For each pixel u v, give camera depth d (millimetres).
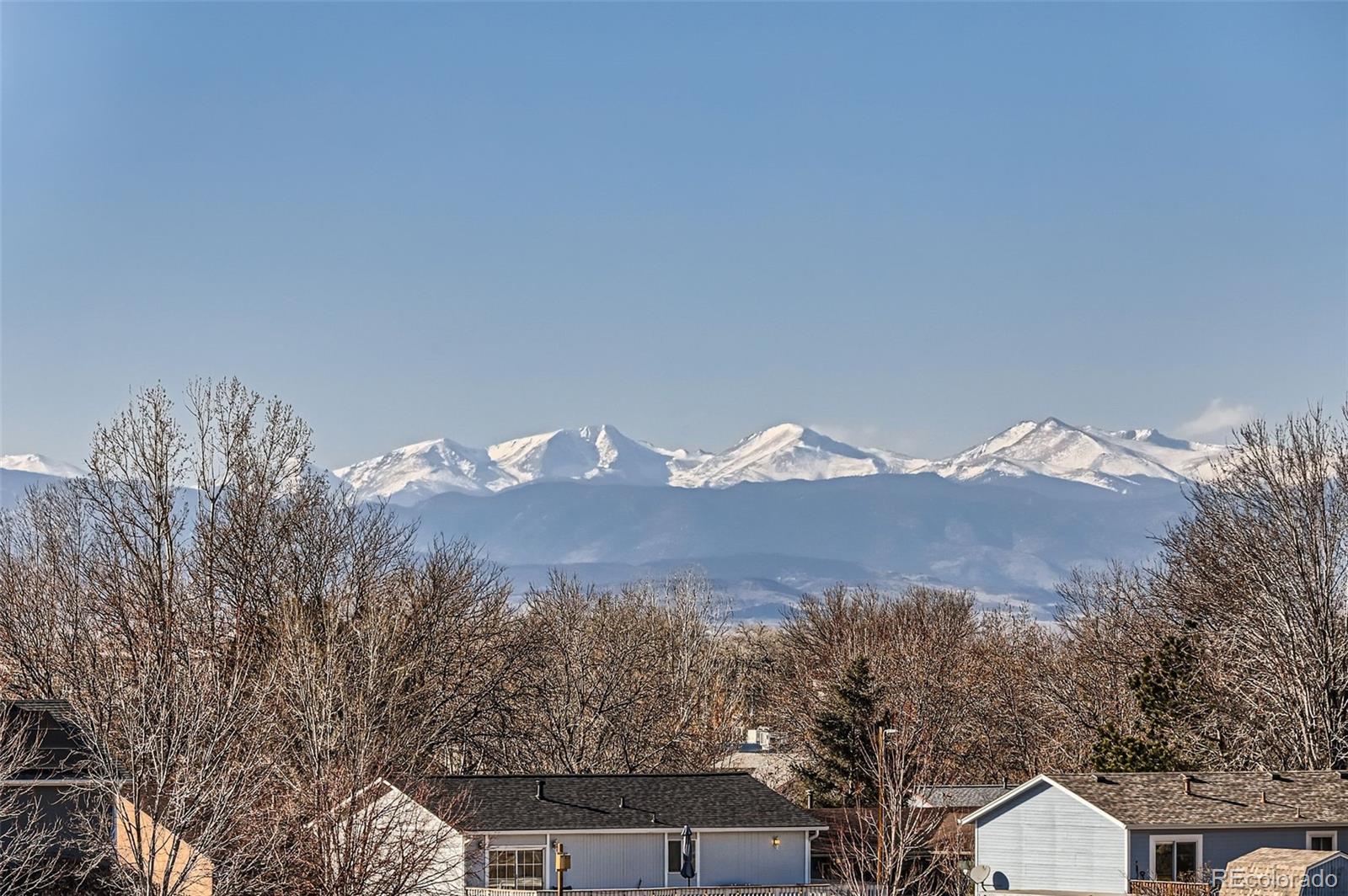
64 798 60406
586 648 124062
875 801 122562
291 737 66375
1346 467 104938
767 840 87000
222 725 57844
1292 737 102562
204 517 92375
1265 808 85750
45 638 90562
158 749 56500
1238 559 110188
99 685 65688
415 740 84812
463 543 111812
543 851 83688
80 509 95812
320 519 95125
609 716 120938
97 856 58000
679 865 85875
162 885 53625
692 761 129000
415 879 68125
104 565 90938
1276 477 107250
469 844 77562
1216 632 110750
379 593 92812
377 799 64625
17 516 98500
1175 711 111875
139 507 91625
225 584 90375
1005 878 85625
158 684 59688
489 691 100250
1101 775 87875
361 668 75500
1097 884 83688
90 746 59156
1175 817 83812
